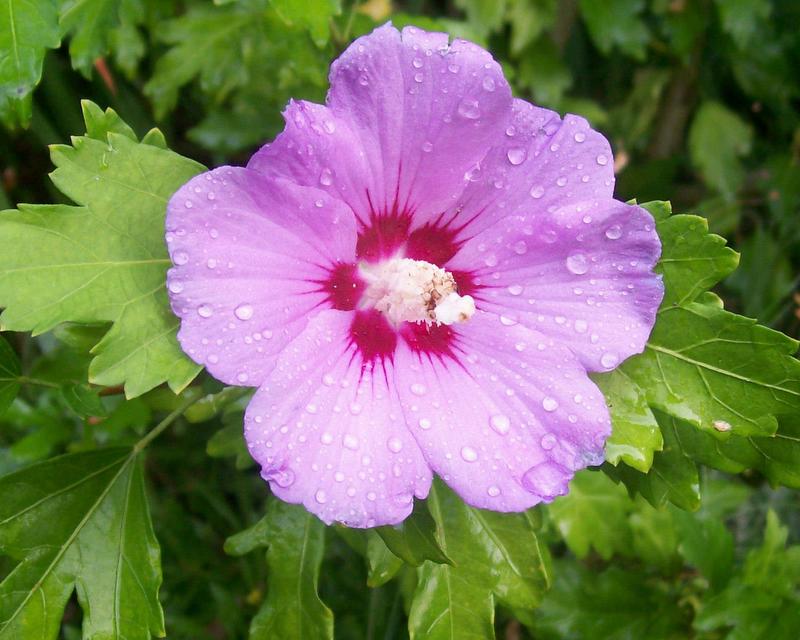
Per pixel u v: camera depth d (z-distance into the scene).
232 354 0.17
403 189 0.19
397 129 0.18
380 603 0.30
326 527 0.23
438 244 0.20
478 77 0.18
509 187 0.19
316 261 0.18
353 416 0.18
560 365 0.18
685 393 0.20
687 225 0.20
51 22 0.22
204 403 0.22
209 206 0.17
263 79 0.31
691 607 0.29
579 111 0.36
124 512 0.21
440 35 0.18
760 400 0.20
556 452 0.18
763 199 0.39
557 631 0.28
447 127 0.18
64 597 0.20
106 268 0.19
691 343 0.20
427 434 0.18
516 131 0.19
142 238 0.19
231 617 0.30
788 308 0.35
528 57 0.35
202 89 0.32
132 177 0.19
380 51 0.17
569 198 0.19
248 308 0.17
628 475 0.21
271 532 0.23
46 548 0.20
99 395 0.22
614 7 0.34
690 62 0.38
